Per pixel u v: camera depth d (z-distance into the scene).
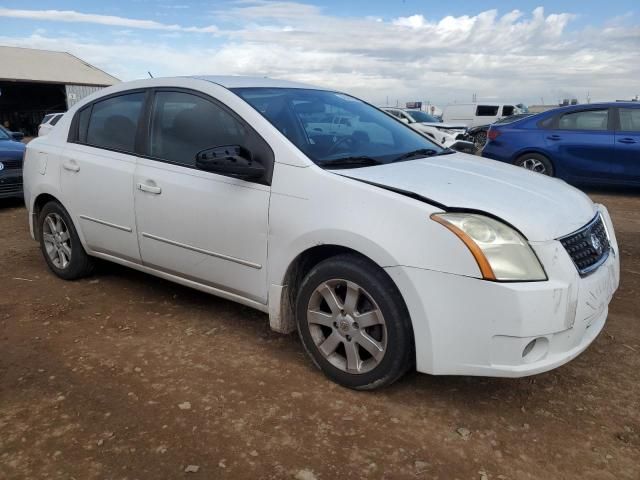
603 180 9.05
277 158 3.15
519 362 2.57
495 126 10.05
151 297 4.38
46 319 3.96
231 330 3.78
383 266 2.72
